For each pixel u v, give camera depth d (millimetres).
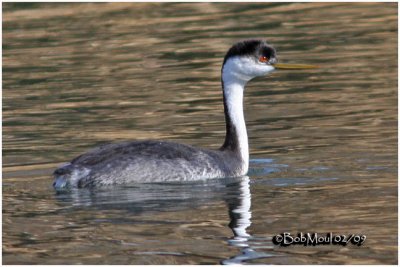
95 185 15305
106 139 19094
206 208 14172
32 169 16844
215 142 18609
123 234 12961
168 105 22250
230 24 31812
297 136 18984
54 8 35500
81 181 15312
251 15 33406
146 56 28047
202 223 13398
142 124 20406
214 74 25500
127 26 32375
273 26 31312
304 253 12172
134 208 14211
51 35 31438
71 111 21938
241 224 13305
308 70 25703
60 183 15375
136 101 22781
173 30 31406
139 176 15500
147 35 30828
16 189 15445
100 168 15383
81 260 11992
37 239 12844
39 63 27719
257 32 30359
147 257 12062
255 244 12516
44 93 24047
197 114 21219
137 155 15617
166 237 12805
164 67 26609
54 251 12344
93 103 22719
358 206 13992
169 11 34812
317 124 19938
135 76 25641
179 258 12016
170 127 20031
